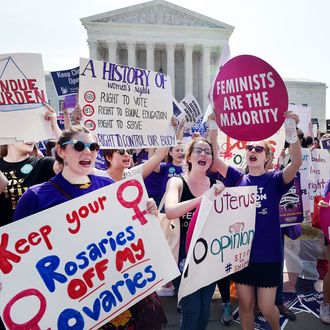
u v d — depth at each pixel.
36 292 1.89
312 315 3.69
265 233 2.76
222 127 3.10
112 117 3.34
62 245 1.98
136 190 2.24
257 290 2.78
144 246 2.23
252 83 2.90
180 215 2.42
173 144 3.71
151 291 2.22
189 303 2.52
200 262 2.38
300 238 4.92
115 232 2.15
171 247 2.68
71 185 2.14
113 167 3.40
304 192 4.29
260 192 2.84
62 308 1.94
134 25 42.72
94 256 2.07
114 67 3.33
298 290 4.25
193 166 2.72
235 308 3.89
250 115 2.94
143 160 7.18
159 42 43.53
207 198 2.26
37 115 3.08
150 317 2.27
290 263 4.86
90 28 42.47
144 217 2.25
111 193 2.16
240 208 2.61
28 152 3.08
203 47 44.16
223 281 3.55
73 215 2.03
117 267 2.13
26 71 3.04
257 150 2.89
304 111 6.60
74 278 1.99
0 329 2.09
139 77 3.49
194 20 44.28
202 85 45.12
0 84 3.01
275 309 2.77
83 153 2.08
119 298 2.11
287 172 2.78
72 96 6.55
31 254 1.90
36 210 2.03
